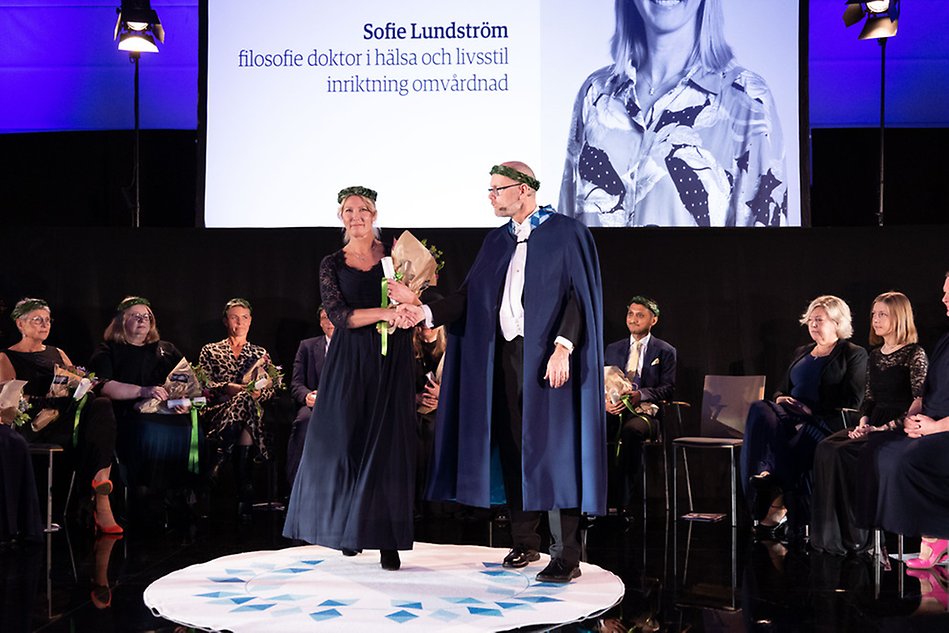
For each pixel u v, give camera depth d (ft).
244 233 20.76
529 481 12.02
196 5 24.20
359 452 12.59
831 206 23.97
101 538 16.40
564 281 12.23
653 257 20.57
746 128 20.86
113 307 20.54
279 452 20.59
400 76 21.20
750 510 17.39
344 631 9.89
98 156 24.32
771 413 17.06
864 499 14.32
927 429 13.76
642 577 13.12
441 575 12.71
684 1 20.95
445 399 12.86
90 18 24.26
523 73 21.15
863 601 11.76
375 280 12.86
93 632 10.21
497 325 12.57
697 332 20.48
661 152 20.89
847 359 17.25
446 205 21.11
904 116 23.81
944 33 23.49
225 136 21.18
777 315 20.35
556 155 21.06
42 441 17.08
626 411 18.74
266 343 20.74
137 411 17.78
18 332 20.13
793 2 20.89
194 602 11.23
